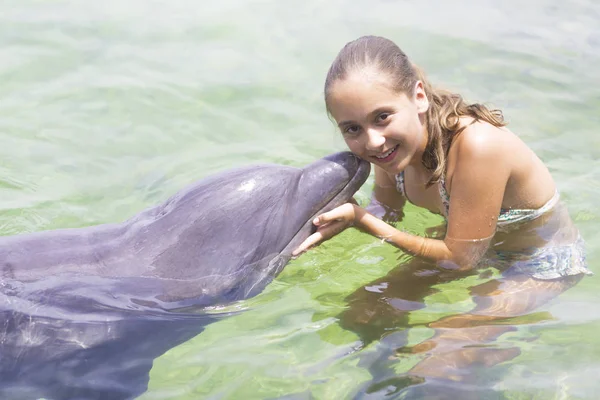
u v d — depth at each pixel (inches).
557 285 194.7
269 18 346.3
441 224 217.9
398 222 222.4
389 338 175.5
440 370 163.9
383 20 343.3
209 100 288.8
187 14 348.2
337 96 181.8
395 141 184.2
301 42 327.0
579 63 310.0
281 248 180.1
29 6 348.8
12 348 167.8
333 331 178.5
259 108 284.7
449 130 195.5
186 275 173.3
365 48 183.8
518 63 308.8
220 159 255.6
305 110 284.2
